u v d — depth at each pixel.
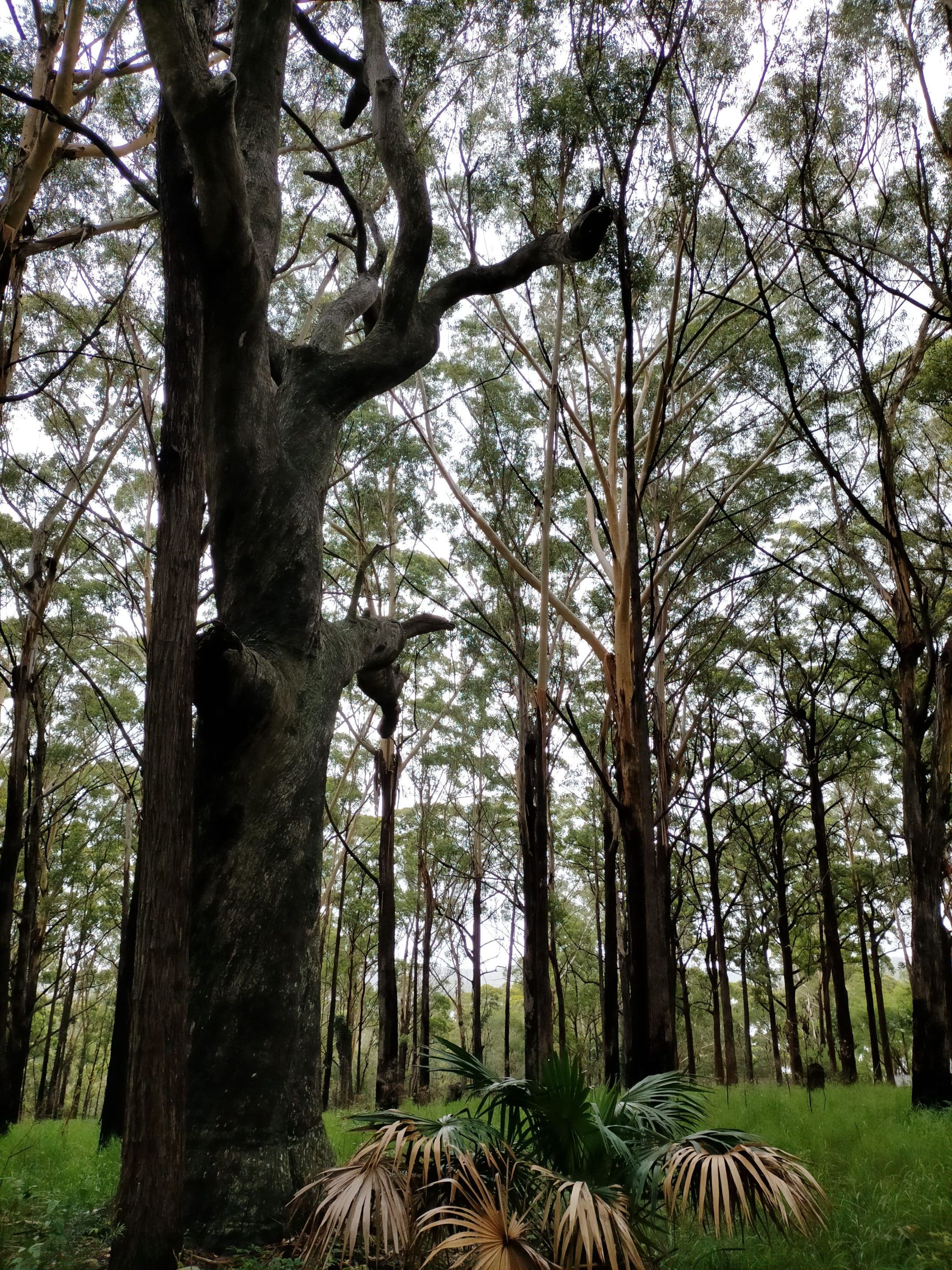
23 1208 6.23
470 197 15.20
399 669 10.95
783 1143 8.96
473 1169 4.25
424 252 9.41
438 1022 39.41
